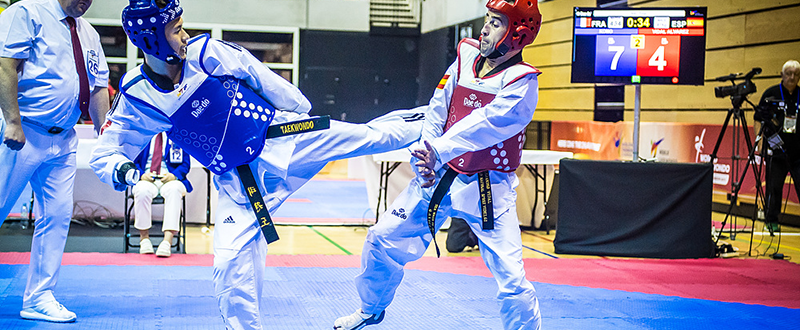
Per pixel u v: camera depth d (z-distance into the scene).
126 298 3.60
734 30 8.48
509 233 2.41
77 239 5.42
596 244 5.36
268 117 2.25
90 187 6.30
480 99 2.36
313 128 2.30
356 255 5.13
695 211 5.34
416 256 2.58
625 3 10.30
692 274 4.75
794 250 5.88
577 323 3.39
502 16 2.25
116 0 11.95
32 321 3.09
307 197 9.30
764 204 6.53
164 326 3.09
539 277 4.51
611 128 9.06
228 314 2.15
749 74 5.63
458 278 4.39
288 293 3.85
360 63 13.63
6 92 2.70
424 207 2.48
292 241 5.76
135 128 2.27
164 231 4.93
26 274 4.07
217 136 2.18
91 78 3.04
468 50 2.45
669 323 3.46
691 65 5.62
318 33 13.37
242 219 2.19
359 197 9.45
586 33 5.65
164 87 2.16
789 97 5.95
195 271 4.36
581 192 5.39
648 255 5.30
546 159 6.18
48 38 2.82
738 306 3.86
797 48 7.56
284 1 13.12
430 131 2.48
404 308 3.60
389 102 13.84
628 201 5.32
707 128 7.84
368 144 2.36
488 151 2.37
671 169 5.31
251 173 2.21
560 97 11.66
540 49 12.14
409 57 13.82
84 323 3.10
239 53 2.21
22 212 6.02
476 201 2.41
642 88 9.90
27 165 2.90
